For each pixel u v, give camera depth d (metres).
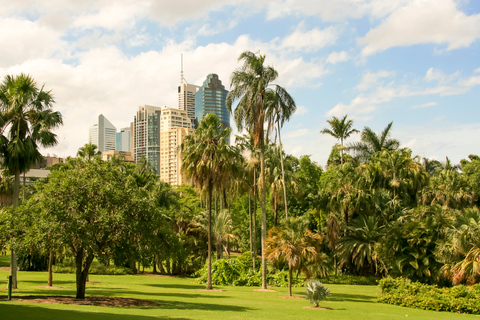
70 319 12.25
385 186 51.53
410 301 26.30
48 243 19.03
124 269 49.41
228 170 31.66
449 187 52.47
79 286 20.47
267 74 34.66
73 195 19.92
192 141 32.72
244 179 46.56
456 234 30.58
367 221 46.06
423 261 36.22
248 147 49.94
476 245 28.80
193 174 31.69
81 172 21.16
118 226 20.31
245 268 43.09
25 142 26.73
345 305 24.78
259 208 68.25
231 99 34.72
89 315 13.73
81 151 34.78
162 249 26.38
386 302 27.84
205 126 31.94
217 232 51.06
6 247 20.22
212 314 17.03
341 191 46.81
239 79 34.38
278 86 35.12
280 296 28.42
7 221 19.72
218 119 32.03
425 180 53.22
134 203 21.00
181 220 51.50
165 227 28.80
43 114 27.45
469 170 60.97
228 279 39.00
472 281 27.62
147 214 21.39
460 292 25.47
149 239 21.67
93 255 20.20
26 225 19.59
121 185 22.16
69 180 19.92
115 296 23.91
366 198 46.22
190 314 16.66
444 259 32.84
